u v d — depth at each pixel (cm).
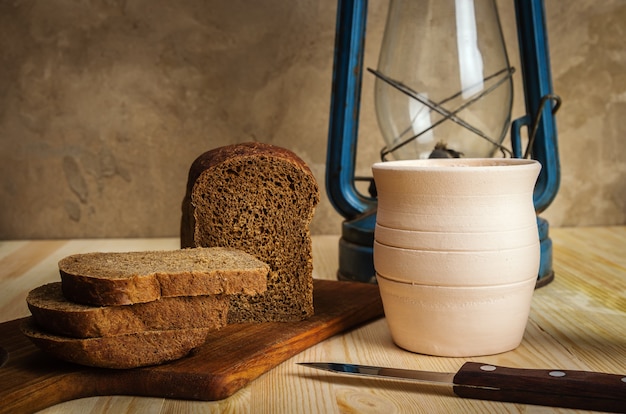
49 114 116
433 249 66
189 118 116
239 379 63
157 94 116
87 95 116
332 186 92
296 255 74
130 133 117
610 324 76
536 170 68
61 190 117
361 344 72
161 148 117
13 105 116
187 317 64
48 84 115
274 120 117
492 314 67
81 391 63
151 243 114
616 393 59
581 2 115
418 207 66
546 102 91
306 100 117
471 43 87
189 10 114
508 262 67
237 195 74
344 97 91
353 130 92
